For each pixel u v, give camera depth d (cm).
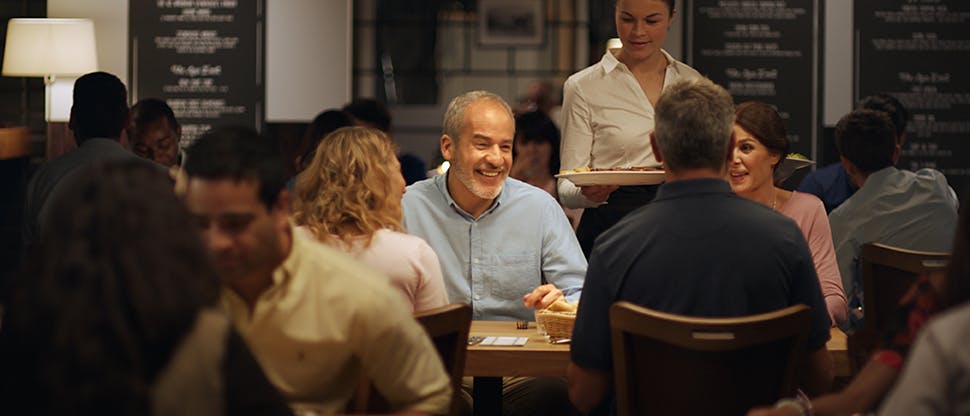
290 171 741
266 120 746
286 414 173
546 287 350
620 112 439
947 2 734
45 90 746
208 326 165
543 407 381
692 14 736
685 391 261
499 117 375
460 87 1164
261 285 225
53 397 154
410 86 1161
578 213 645
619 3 434
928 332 160
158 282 158
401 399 227
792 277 271
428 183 395
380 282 228
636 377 268
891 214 420
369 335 225
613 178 388
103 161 171
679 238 270
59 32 695
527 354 326
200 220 206
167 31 740
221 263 207
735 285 267
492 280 388
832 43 736
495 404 358
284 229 222
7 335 161
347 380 237
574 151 444
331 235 304
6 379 160
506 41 1145
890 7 735
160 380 161
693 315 268
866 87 738
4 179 771
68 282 157
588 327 280
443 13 1162
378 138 314
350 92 750
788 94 737
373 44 1160
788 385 262
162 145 500
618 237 277
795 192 386
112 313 155
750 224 269
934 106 738
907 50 736
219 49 743
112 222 160
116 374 155
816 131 737
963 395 156
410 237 311
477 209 388
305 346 226
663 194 275
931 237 417
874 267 365
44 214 441
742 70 737
